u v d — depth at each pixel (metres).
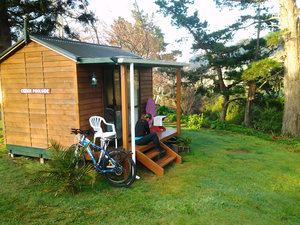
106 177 5.50
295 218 4.34
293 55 12.82
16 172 6.18
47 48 6.39
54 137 6.65
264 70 12.88
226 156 8.05
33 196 4.90
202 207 4.58
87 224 3.97
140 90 8.97
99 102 7.10
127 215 4.26
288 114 13.29
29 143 7.06
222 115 19.33
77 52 6.52
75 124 6.32
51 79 6.47
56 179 4.95
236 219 4.23
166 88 28.52
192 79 20.53
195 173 6.34
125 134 6.07
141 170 6.47
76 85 6.15
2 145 8.71
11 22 11.74
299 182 5.96
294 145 10.23
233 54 17.97
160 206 4.59
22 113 7.05
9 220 4.02
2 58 7.04
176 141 8.59
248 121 17.62
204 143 9.91
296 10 12.49
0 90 7.27
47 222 3.99
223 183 5.76
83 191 5.17
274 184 5.79
